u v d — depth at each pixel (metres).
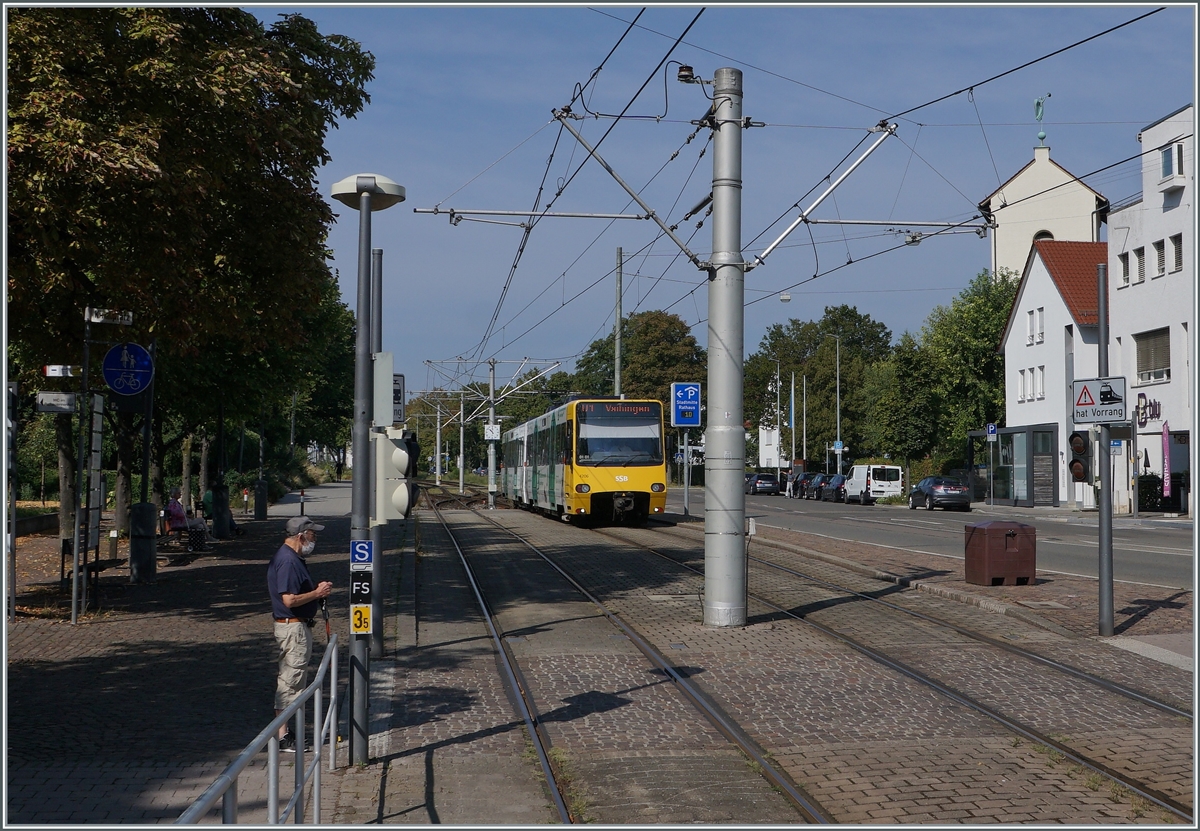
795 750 8.38
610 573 20.28
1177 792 7.30
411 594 17.02
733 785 7.53
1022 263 65.75
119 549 24.36
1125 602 15.50
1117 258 44.56
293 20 16.05
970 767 7.87
